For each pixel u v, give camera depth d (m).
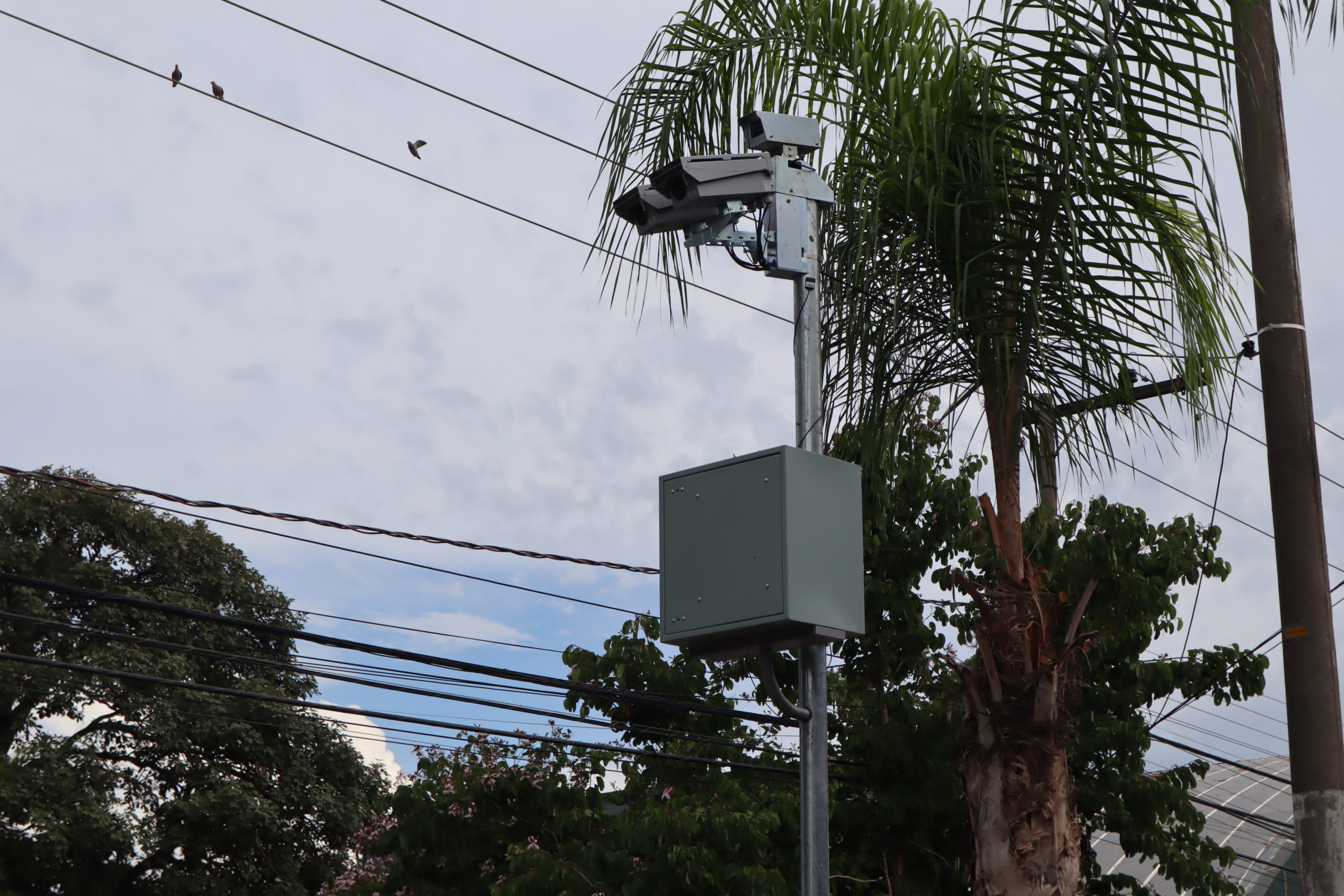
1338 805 9.34
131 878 36.41
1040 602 11.93
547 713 13.96
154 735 36.34
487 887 17.88
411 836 18.31
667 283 10.38
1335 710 9.55
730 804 15.88
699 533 7.36
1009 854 10.58
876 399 10.22
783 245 7.84
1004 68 9.64
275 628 12.24
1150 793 16.53
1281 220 10.51
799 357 7.79
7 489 37.62
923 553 17.00
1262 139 10.63
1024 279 9.97
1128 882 17.11
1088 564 16.45
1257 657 16.80
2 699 36.75
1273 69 10.75
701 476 7.44
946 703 13.66
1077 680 11.18
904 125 9.72
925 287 10.34
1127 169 9.35
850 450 10.99
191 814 35.59
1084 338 9.96
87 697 35.91
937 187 9.48
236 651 39.22
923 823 16.36
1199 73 9.02
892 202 10.20
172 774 36.97
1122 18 9.06
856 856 16.55
